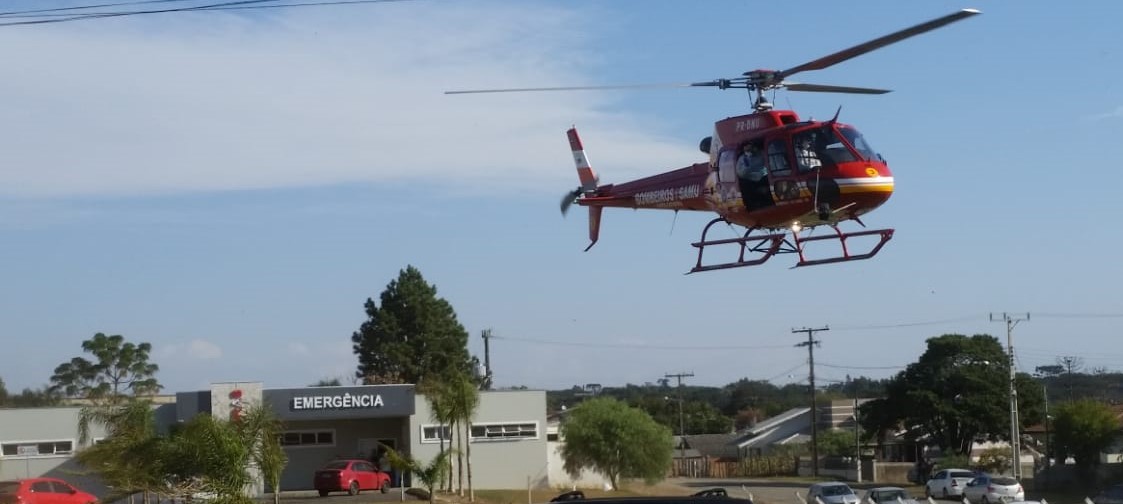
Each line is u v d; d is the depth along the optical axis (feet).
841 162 74.79
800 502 168.35
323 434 180.86
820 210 75.05
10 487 116.98
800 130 76.02
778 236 81.25
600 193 99.81
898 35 67.00
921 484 249.96
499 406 179.93
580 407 197.16
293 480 178.29
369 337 274.77
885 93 77.15
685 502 36.24
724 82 78.84
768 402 559.38
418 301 275.80
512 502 153.48
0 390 277.44
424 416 175.32
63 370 291.99
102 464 109.50
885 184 75.31
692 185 89.86
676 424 450.30
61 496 120.37
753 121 79.10
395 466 140.05
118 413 120.16
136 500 129.18
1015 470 203.31
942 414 251.39
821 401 408.46
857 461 271.49
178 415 165.27
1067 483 217.56
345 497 152.05
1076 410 222.28
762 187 77.46
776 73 78.07
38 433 160.45
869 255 77.82
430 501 138.72
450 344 275.18
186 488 87.15
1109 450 223.92
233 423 101.09
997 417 248.11
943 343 258.37
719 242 83.97
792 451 336.08
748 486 238.48
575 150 102.83
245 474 93.81
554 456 193.98
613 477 192.54
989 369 254.88
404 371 267.80
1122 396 411.95
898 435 300.20
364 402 172.45
